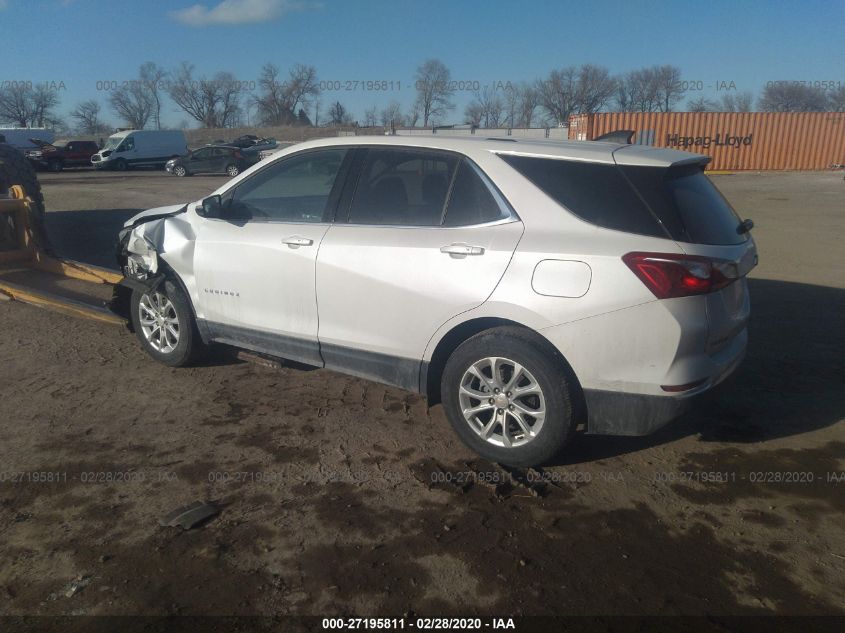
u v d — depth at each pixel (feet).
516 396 11.76
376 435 13.46
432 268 12.21
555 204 11.52
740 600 8.89
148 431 13.52
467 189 12.35
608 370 10.98
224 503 11.03
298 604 8.77
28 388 15.60
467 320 12.01
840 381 16.34
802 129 94.99
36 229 25.82
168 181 87.30
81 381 16.06
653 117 94.07
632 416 11.11
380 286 12.80
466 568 9.49
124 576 9.24
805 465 12.40
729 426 13.96
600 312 10.84
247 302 14.93
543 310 11.17
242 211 15.42
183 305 16.15
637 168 11.27
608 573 9.41
